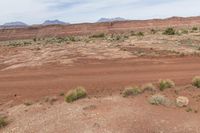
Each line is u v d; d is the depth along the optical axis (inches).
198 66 935.0
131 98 558.9
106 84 765.9
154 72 885.2
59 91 737.6
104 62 1127.0
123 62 1100.5
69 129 464.4
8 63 1294.3
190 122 458.3
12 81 926.4
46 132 469.7
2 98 735.7
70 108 544.7
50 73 995.3
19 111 592.4
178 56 1158.3
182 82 718.5
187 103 516.4
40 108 586.6
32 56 1403.8
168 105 515.2
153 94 569.9
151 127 448.1
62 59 1241.4
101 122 468.4
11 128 509.7
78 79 864.3
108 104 536.1
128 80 794.8
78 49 1497.3
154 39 1817.2
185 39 1713.8
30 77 960.9
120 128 449.1
